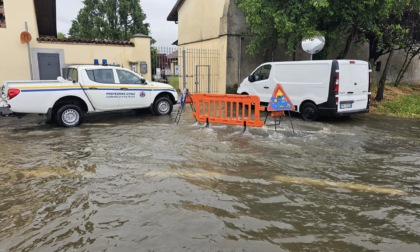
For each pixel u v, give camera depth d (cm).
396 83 1778
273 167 545
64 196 431
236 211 389
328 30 1189
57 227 354
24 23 1271
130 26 2814
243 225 357
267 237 334
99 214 381
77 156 609
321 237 336
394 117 1063
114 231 344
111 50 1457
